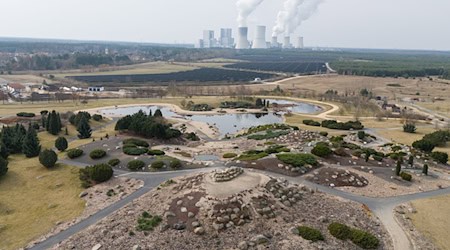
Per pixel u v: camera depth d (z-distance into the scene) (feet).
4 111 358.43
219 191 130.52
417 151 223.71
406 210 138.00
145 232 113.91
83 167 176.04
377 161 195.62
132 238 111.04
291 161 176.65
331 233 116.47
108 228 118.11
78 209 135.54
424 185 165.68
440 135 256.73
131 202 138.72
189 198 129.90
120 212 129.70
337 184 160.45
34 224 125.59
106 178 160.04
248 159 187.11
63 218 128.77
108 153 196.13
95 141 222.48
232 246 107.76
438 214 135.13
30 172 171.01
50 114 264.52
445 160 207.51
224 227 115.85
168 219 120.47
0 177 163.02
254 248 106.52
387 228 124.16
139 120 249.96
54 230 120.37
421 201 147.02
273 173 169.48
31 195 148.97
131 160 183.01
